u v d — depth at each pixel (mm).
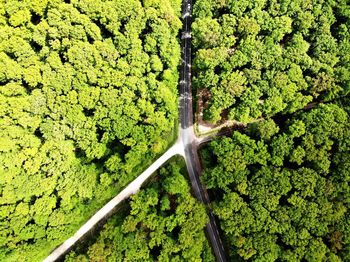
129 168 68000
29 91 64875
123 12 67125
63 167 63438
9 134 60281
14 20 63344
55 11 64375
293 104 69312
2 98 60781
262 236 64250
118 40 66812
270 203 64625
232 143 68188
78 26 64750
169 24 69562
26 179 61000
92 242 70188
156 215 66938
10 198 59750
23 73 62438
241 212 64750
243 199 66938
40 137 64438
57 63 63812
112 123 65750
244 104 68625
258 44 69125
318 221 64562
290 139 67688
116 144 70125
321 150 66438
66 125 64188
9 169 59750
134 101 67000
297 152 66125
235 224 64562
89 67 64375
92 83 65188
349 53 70500
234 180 66375
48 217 63094
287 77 68625
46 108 63406
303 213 64562
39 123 63281
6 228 60062
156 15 67875
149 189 68688
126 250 64500
